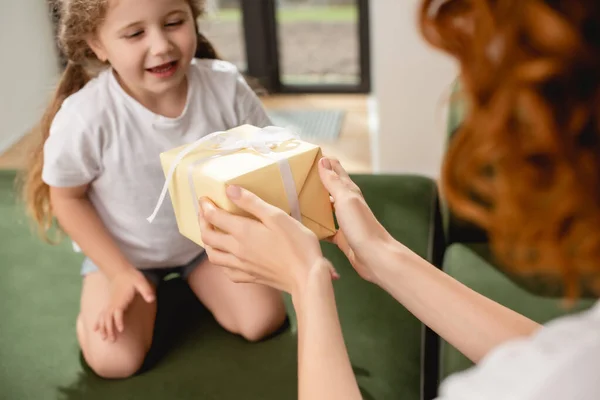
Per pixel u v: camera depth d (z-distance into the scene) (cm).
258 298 125
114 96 121
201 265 135
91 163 122
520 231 49
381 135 234
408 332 123
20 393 114
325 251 146
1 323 130
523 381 45
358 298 131
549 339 46
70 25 117
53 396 113
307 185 98
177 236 131
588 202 46
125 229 129
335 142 272
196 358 121
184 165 98
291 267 77
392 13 216
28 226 160
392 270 85
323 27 383
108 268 123
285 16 399
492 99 47
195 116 126
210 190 93
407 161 237
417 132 231
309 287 73
